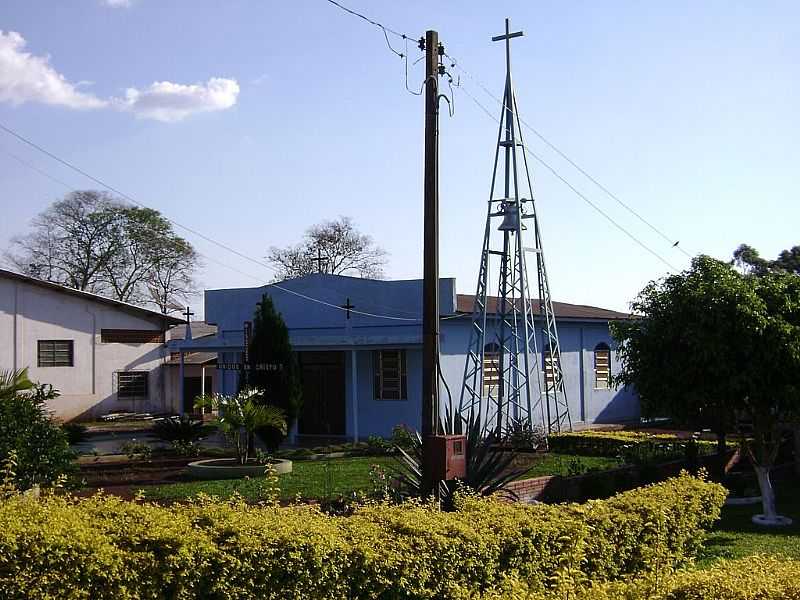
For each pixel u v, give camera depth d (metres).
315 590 6.27
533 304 32.00
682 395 12.59
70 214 50.81
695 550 9.57
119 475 17.38
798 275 13.17
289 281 28.58
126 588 5.66
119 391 37.06
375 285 26.75
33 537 5.55
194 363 37.78
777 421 12.83
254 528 6.30
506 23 23.44
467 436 11.12
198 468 17.17
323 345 24.94
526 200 24.22
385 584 6.49
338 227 59.69
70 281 50.47
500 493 11.08
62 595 5.49
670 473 16.36
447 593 6.81
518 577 7.11
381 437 23.70
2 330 33.72
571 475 15.13
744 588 5.89
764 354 11.89
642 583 6.43
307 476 16.94
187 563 5.87
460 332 26.00
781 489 16.34
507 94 23.61
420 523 7.09
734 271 12.73
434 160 10.70
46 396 14.06
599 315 34.97
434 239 10.50
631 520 8.30
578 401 31.92
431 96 10.84
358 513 7.56
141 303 52.47
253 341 22.38
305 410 27.62
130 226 51.75
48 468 12.85
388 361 26.17
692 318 12.33
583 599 6.17
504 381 26.12
